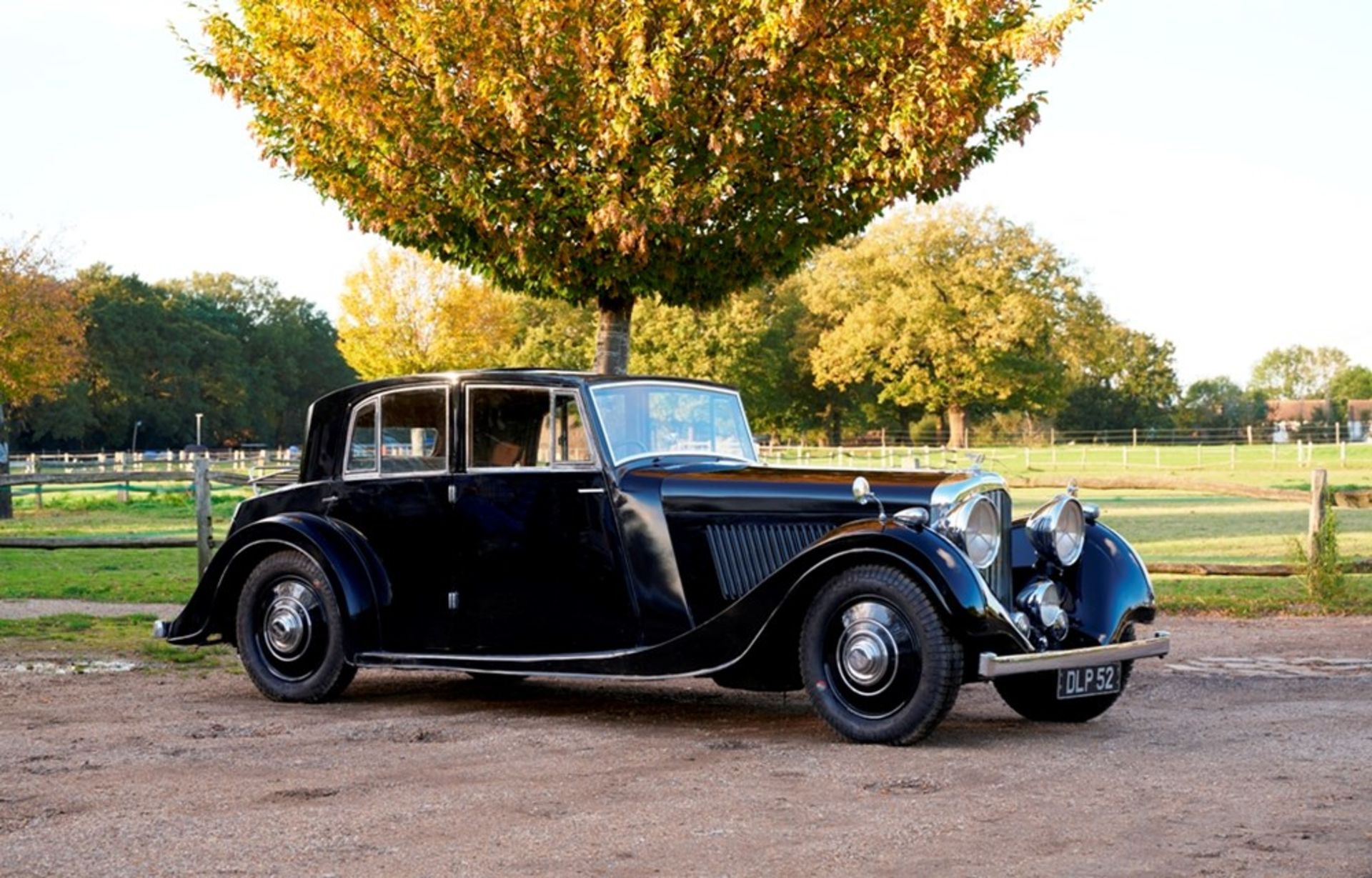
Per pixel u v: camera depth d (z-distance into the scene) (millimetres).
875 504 6328
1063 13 10734
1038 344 68188
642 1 10719
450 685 8344
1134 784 5102
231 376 110188
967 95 11266
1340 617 11438
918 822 4496
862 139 11297
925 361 70188
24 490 42000
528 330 65562
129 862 4043
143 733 6387
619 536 6758
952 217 67688
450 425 7230
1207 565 12562
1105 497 34594
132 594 13797
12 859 4078
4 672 8625
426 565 7270
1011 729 6512
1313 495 12336
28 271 31922
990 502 6211
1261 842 4160
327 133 11852
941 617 5785
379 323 44062
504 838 4312
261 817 4617
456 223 12109
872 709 5980
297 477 8047
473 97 11062
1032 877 3820
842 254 70750
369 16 11164
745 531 6551
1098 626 6684
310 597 7445
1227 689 7820
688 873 3898
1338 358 163125
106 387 101938
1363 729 6340
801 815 4605
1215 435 94625
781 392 77125
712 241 11930
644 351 64562
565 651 6891
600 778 5281
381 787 5113
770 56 10656
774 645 6223
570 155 11234
